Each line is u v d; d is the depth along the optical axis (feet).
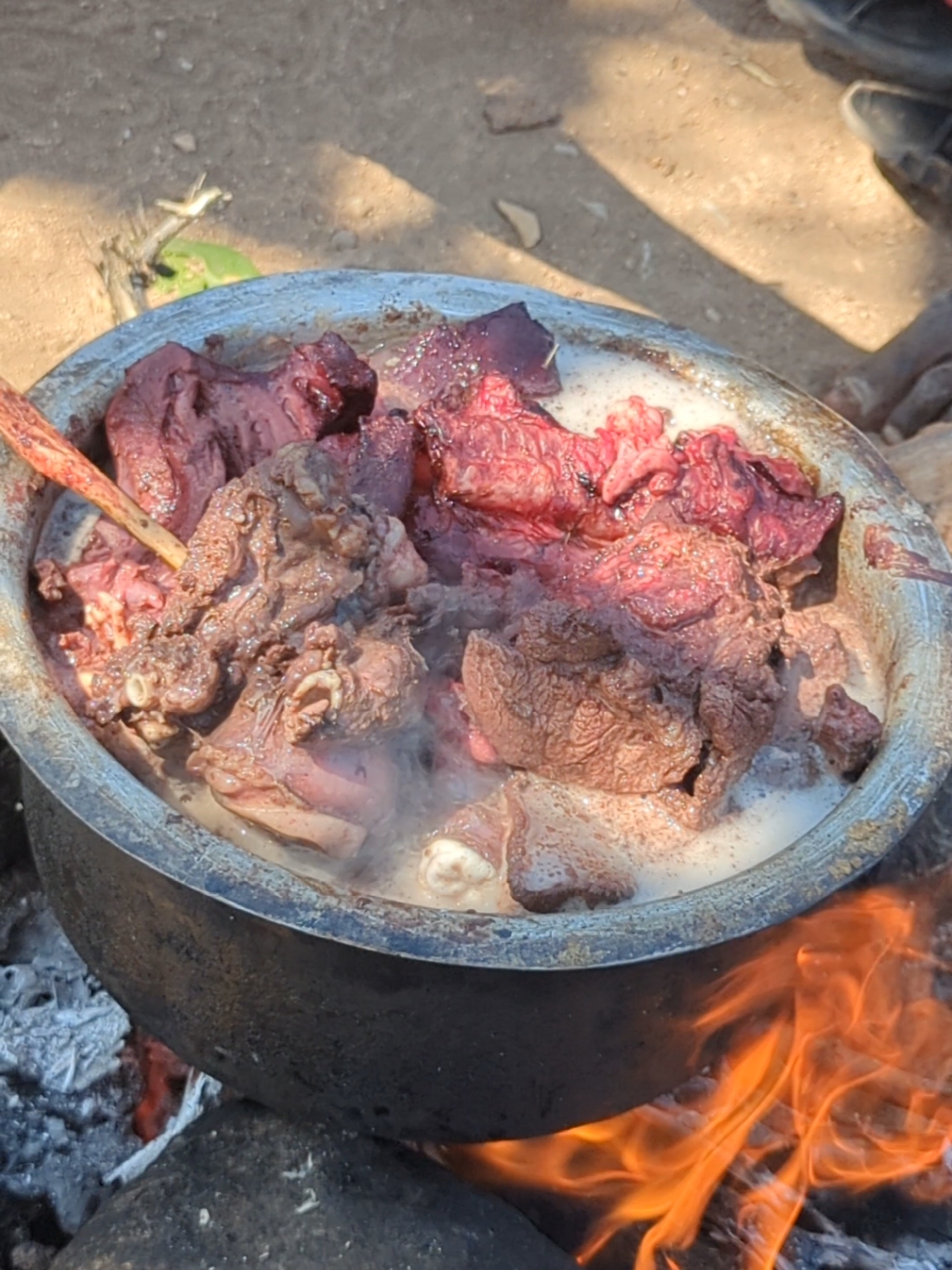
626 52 6.72
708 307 5.77
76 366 2.99
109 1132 3.08
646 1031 2.51
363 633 2.61
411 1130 2.62
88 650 2.71
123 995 2.71
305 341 3.25
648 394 3.28
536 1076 2.51
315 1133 2.80
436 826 2.60
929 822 3.40
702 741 2.63
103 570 2.80
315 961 2.34
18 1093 3.07
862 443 3.13
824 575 3.11
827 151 6.55
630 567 2.88
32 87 5.80
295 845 2.52
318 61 6.24
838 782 2.75
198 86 6.01
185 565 2.57
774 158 6.45
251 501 2.57
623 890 2.52
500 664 2.61
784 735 2.79
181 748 2.60
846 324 5.82
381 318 3.29
